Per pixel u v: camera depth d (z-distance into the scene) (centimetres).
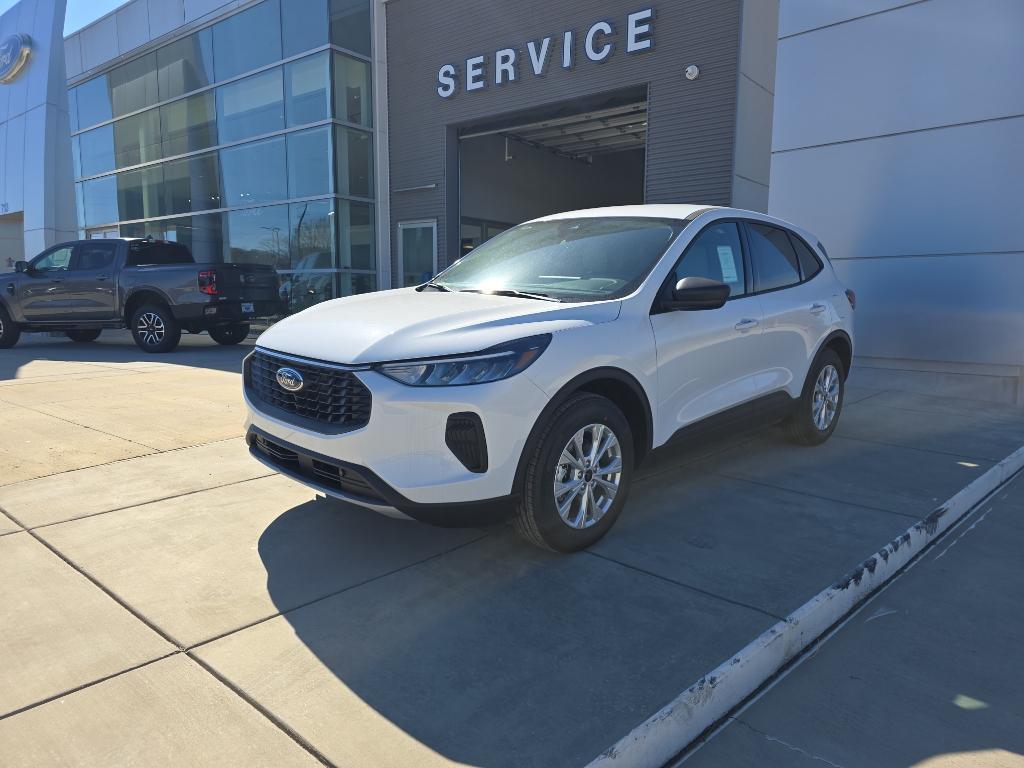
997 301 732
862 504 413
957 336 759
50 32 2459
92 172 2158
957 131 741
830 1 806
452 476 291
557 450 315
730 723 233
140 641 261
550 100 1259
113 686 233
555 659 253
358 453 295
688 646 261
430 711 224
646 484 451
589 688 236
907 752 217
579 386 321
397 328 315
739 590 305
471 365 295
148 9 1839
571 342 320
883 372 812
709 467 490
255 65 1584
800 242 532
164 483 439
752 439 569
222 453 507
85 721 216
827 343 529
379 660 251
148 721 217
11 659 248
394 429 289
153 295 1113
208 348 1227
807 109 833
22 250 2888
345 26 1443
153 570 319
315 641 262
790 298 484
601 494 347
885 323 803
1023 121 704
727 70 1055
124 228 2059
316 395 319
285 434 327
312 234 1509
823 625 289
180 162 1823
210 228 1761
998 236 727
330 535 361
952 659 269
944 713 236
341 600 294
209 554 336
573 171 2050
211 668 245
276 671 244
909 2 757
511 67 1294
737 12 1039
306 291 1530
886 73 778
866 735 225
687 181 1110
